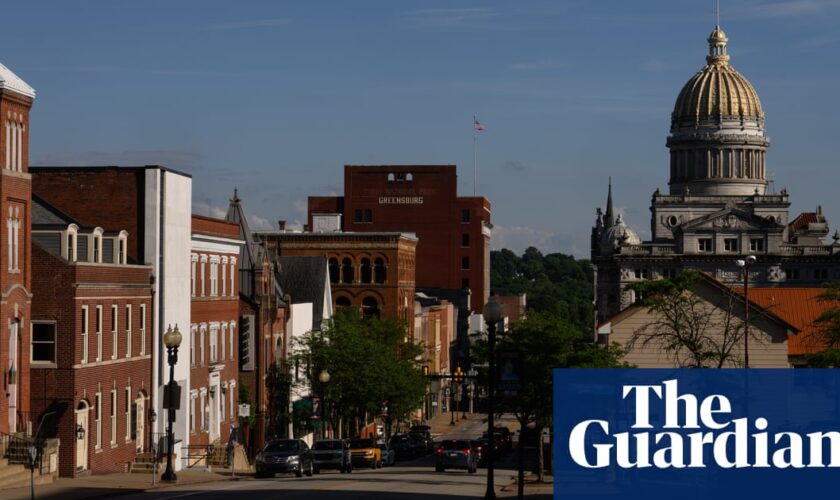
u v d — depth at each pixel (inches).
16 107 2154.3
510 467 3690.9
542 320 2856.8
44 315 2218.3
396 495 1964.8
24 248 2178.9
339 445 2827.3
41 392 2215.8
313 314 4384.8
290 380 3688.5
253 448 3425.2
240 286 3516.2
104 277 2363.4
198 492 1958.7
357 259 5526.6
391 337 4293.8
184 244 2817.4
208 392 3056.1
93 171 2721.5
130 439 2507.4
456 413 7027.6
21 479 2011.6
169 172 2721.5
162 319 2674.7
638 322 3454.7
